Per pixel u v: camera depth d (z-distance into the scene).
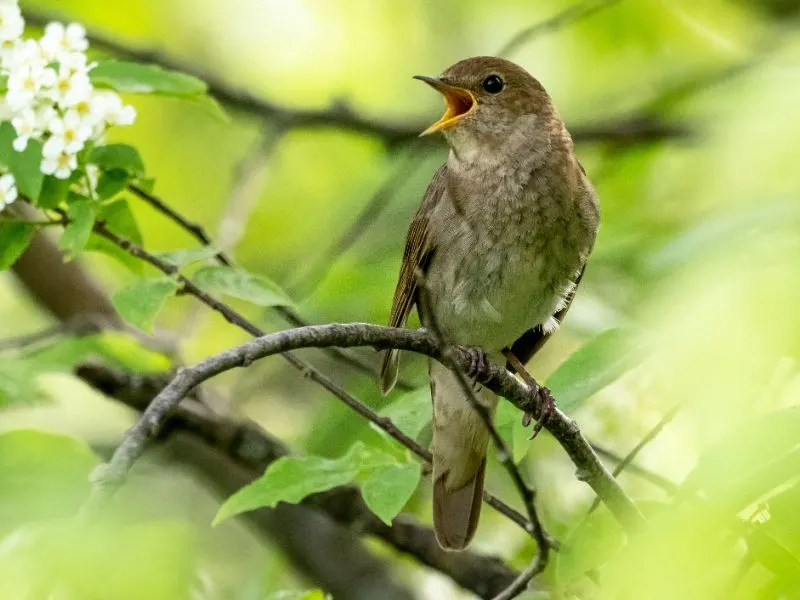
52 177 7.54
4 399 9.02
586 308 10.34
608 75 13.65
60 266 11.88
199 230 8.21
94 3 13.52
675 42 13.20
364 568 11.52
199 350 12.14
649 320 6.96
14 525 6.32
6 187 7.32
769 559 5.80
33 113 7.28
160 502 11.40
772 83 6.90
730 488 5.59
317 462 7.00
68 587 4.96
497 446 6.41
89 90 7.35
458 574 10.17
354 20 13.79
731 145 6.75
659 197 11.25
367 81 13.95
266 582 10.12
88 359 10.53
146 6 13.66
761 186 6.60
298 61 13.95
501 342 9.30
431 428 9.68
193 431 10.79
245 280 7.69
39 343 10.80
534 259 9.05
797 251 5.86
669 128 11.95
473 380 7.93
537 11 13.41
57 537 5.01
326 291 10.94
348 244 10.82
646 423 9.31
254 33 13.93
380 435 8.30
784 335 5.57
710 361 5.70
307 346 6.34
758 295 5.61
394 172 12.48
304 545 11.49
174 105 13.43
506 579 10.08
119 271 12.96
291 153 13.48
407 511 11.38
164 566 5.18
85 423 13.02
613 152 12.14
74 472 6.69
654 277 6.86
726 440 5.70
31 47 7.31
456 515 8.82
